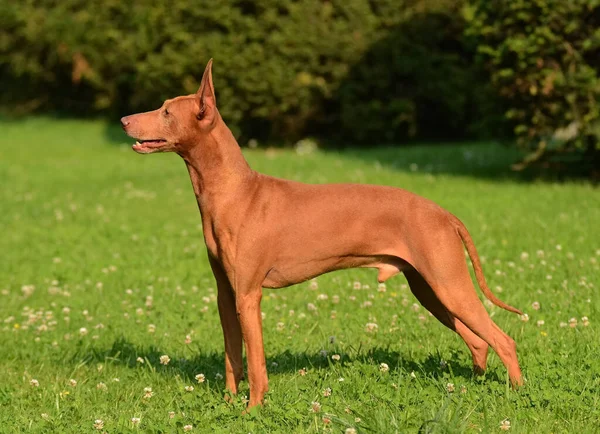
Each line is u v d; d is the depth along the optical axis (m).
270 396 6.05
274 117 23.72
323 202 6.00
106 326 9.04
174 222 14.85
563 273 9.84
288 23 22.53
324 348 7.48
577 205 14.06
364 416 5.48
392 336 7.83
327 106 24.25
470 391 6.06
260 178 6.11
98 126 30.70
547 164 16.94
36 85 33.81
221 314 6.34
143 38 24.20
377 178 17.72
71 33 30.70
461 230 6.02
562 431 5.45
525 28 15.18
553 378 6.22
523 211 13.77
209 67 5.93
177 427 5.71
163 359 7.10
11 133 29.27
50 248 13.26
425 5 23.47
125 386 6.99
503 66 15.58
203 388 6.67
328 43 22.81
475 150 22.00
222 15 22.53
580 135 15.48
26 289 10.87
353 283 10.06
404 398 5.91
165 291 10.36
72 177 20.62
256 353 5.94
